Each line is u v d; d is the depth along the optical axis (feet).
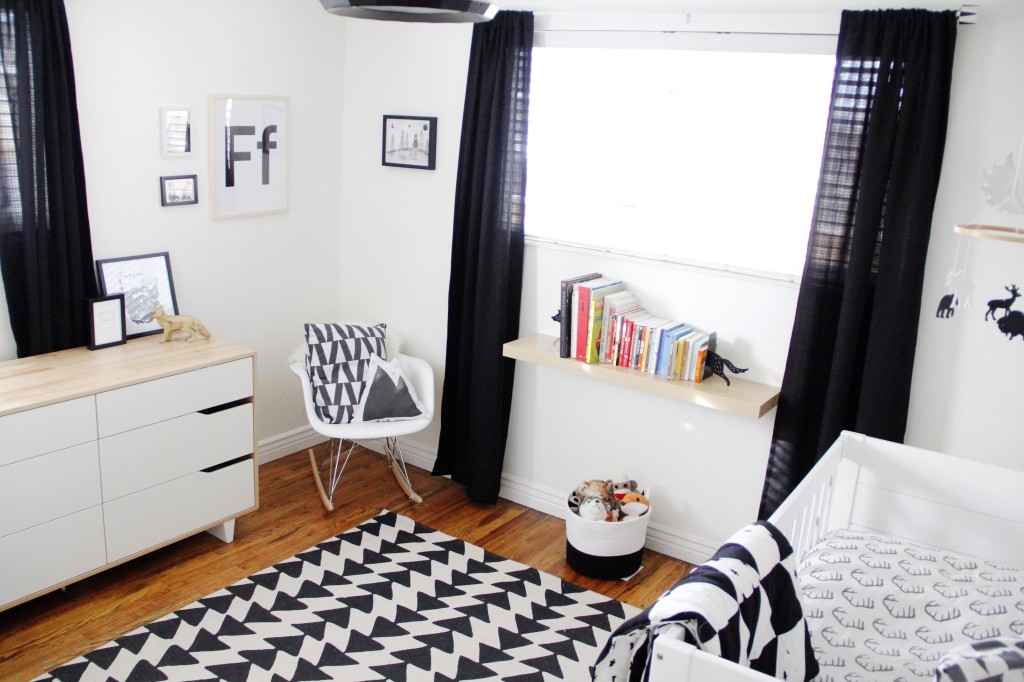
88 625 9.47
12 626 9.37
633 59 11.16
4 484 8.85
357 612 10.03
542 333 12.45
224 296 12.71
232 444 11.12
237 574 10.66
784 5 9.77
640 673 5.68
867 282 9.61
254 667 8.96
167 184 11.57
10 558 9.05
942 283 9.43
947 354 9.56
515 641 9.69
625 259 11.43
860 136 9.40
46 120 9.94
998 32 8.73
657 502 11.92
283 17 12.53
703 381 10.76
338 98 13.64
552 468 12.78
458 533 12.04
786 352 10.51
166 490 10.46
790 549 6.81
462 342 12.59
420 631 9.76
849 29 9.24
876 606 7.71
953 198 9.23
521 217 11.90
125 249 11.32
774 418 10.74
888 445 9.18
